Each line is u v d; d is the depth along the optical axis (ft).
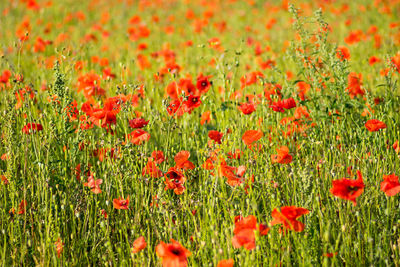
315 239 8.98
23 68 21.50
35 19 39.78
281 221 7.67
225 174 9.39
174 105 12.32
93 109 11.69
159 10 47.34
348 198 7.82
